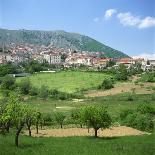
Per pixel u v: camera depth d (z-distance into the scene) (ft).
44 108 458.50
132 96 581.12
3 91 577.43
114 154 170.30
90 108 256.52
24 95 610.24
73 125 327.67
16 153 171.12
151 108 365.20
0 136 222.89
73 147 190.29
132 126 312.09
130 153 172.86
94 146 193.98
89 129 298.56
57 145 197.16
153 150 181.06
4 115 211.20
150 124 299.99
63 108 460.55
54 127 316.81
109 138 239.09
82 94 634.43
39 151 177.06
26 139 220.43
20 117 202.90
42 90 609.83
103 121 253.24
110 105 486.79
